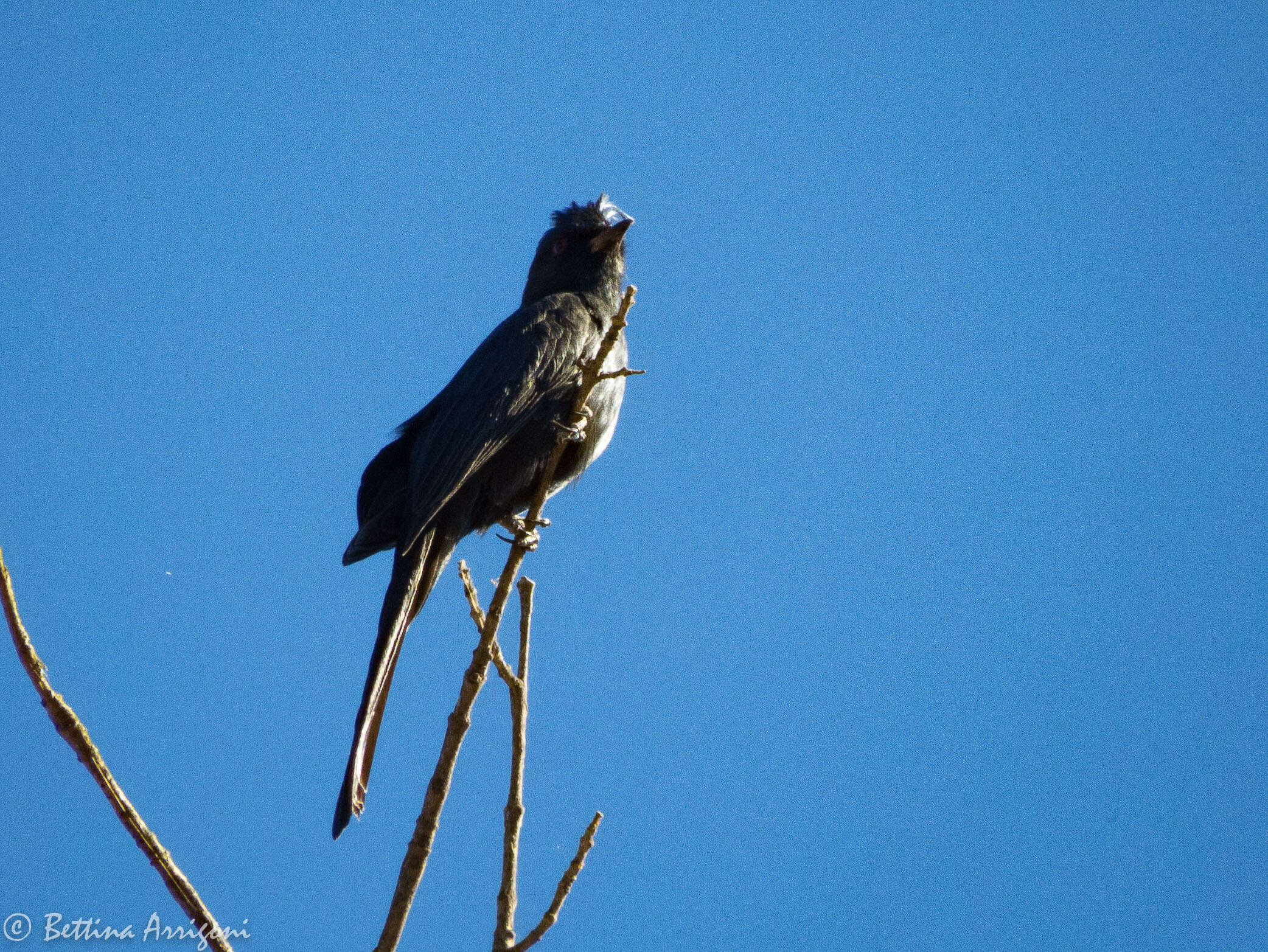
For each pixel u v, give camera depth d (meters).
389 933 6.60
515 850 7.05
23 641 6.39
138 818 6.34
